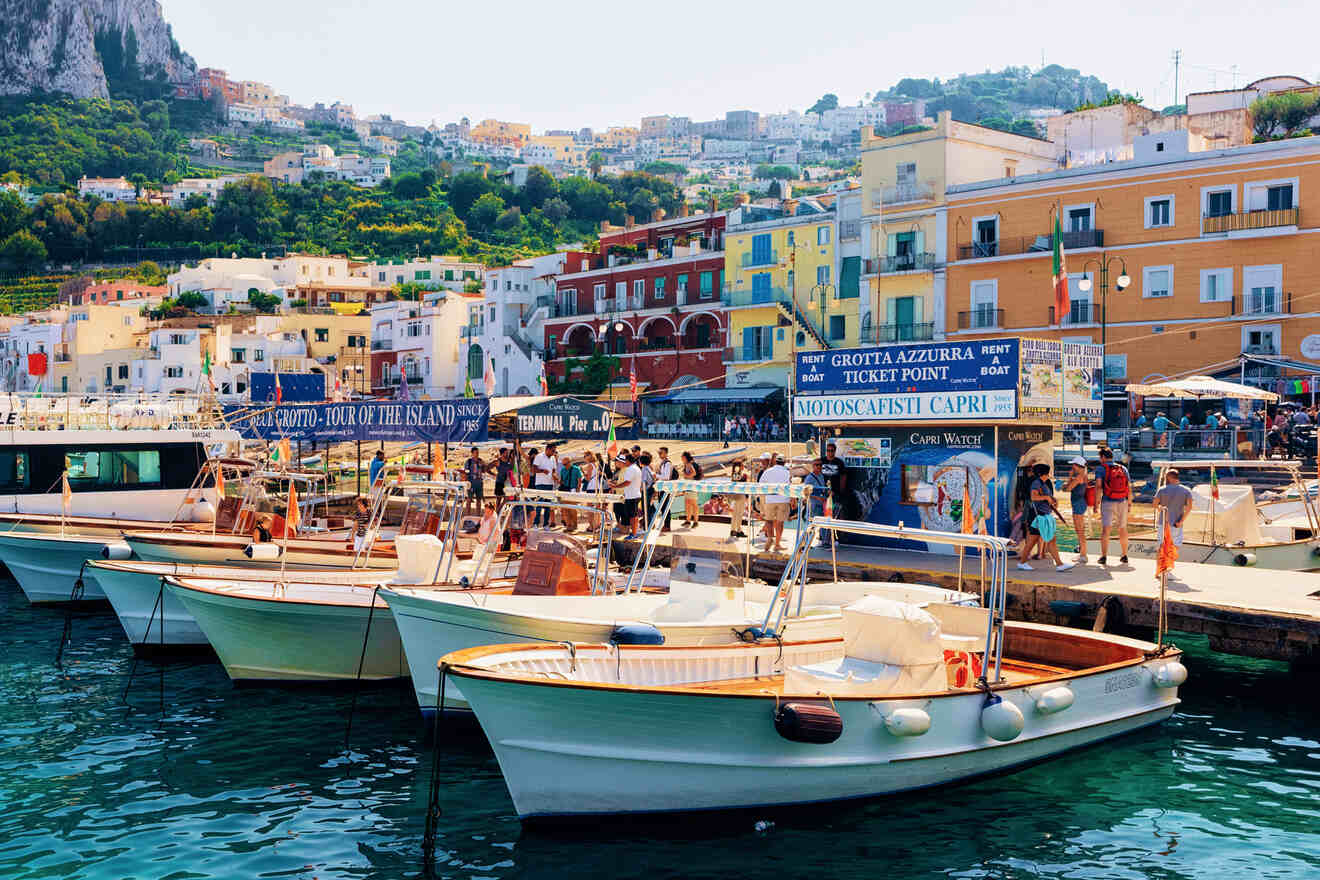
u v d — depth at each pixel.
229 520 22.84
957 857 10.35
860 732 11.05
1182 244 50.00
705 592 13.65
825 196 69.88
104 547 19.22
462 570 16.97
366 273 130.50
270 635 15.73
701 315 70.56
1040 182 54.00
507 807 11.70
